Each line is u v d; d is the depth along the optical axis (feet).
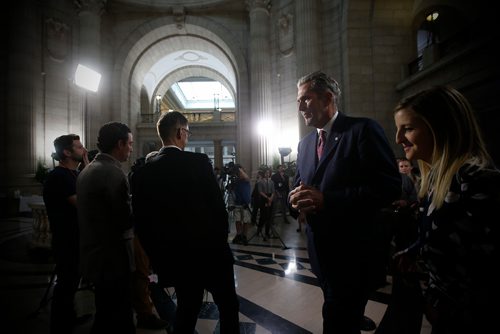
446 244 2.73
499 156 20.12
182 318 5.31
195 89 113.39
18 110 37.65
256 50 44.39
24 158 37.70
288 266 13.93
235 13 52.90
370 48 32.86
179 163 5.32
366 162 4.39
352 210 4.24
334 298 4.35
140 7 51.88
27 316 8.91
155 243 5.18
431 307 2.96
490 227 2.46
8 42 38.50
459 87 23.02
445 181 2.86
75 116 44.86
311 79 5.01
